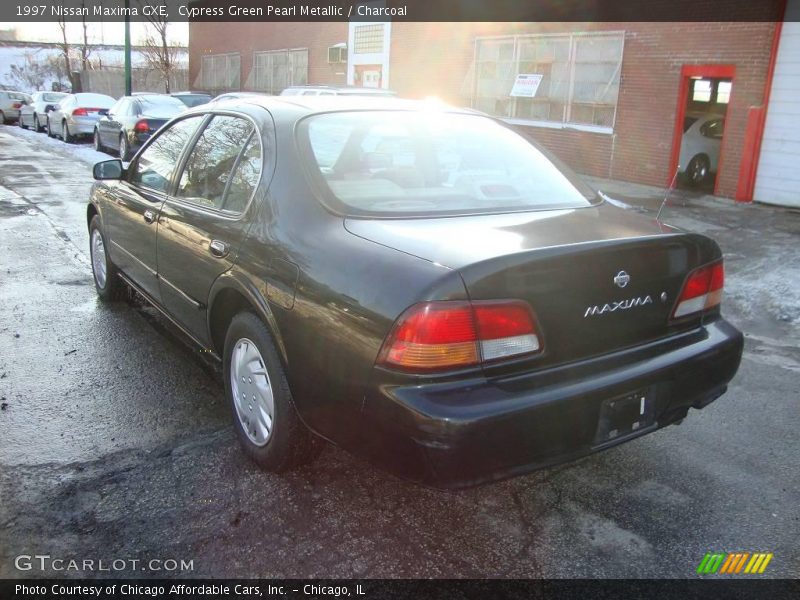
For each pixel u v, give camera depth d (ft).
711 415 12.91
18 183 39.06
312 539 8.95
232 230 10.54
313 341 8.63
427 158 10.92
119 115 53.16
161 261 13.21
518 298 7.84
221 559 8.53
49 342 15.24
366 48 66.85
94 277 18.80
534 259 7.86
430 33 58.49
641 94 42.86
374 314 7.86
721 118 43.88
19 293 18.74
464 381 7.67
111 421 11.83
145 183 14.78
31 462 10.44
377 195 9.86
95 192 17.61
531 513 9.67
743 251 26.23
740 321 19.04
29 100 92.68
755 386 14.39
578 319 8.38
